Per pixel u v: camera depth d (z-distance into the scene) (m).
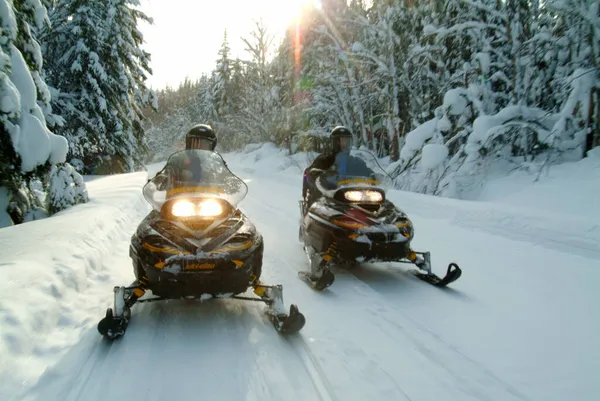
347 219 4.60
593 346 3.35
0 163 6.94
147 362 2.93
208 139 4.54
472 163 11.57
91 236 5.51
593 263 5.29
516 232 6.76
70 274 4.09
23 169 7.04
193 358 3.01
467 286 4.78
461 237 6.90
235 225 3.63
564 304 4.20
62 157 7.74
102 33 17.52
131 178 14.56
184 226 3.46
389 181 5.58
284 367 2.95
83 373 2.76
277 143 33.47
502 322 3.80
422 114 15.96
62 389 2.57
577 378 2.90
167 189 3.91
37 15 8.06
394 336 3.49
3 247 4.46
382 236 4.49
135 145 20.06
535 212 7.17
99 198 9.02
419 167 13.59
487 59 12.72
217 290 3.40
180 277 3.29
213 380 2.74
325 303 4.20
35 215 7.72
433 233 7.29
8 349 2.75
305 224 5.30
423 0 15.66
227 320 3.70
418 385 2.79
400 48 16.86
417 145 13.45
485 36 13.40
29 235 5.11
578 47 11.15
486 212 7.71
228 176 4.18
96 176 17.08
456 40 15.13
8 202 7.29
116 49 18.30
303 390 2.69
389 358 3.13
